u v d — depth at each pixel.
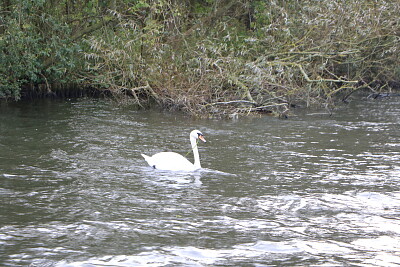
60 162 13.04
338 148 15.45
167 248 8.02
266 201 10.48
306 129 18.56
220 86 22.41
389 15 23.56
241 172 12.65
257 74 21.02
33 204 9.86
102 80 23.25
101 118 19.80
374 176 12.47
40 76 24.61
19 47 21.27
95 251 7.84
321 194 11.00
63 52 22.72
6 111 21.00
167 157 12.84
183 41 24.12
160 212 9.66
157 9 22.73
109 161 13.34
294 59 23.98
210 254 7.86
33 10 22.88
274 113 21.88
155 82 22.44
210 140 16.38
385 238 8.66
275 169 12.98
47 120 19.03
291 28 23.64
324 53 22.83
